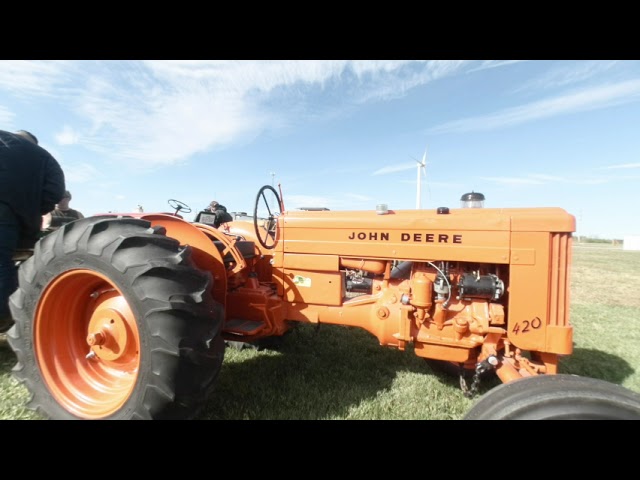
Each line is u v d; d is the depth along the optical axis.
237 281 2.62
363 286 2.74
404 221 2.29
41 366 1.98
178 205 3.74
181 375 1.69
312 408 2.29
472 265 2.24
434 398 2.47
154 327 1.68
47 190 3.00
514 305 2.00
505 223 2.03
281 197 3.04
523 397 1.43
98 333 1.88
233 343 3.45
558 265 1.95
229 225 3.31
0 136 2.71
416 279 2.23
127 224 1.93
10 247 2.69
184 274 1.80
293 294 2.59
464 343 2.13
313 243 2.53
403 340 2.28
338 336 3.86
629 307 5.68
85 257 1.84
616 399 1.34
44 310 1.98
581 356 3.45
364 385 2.65
